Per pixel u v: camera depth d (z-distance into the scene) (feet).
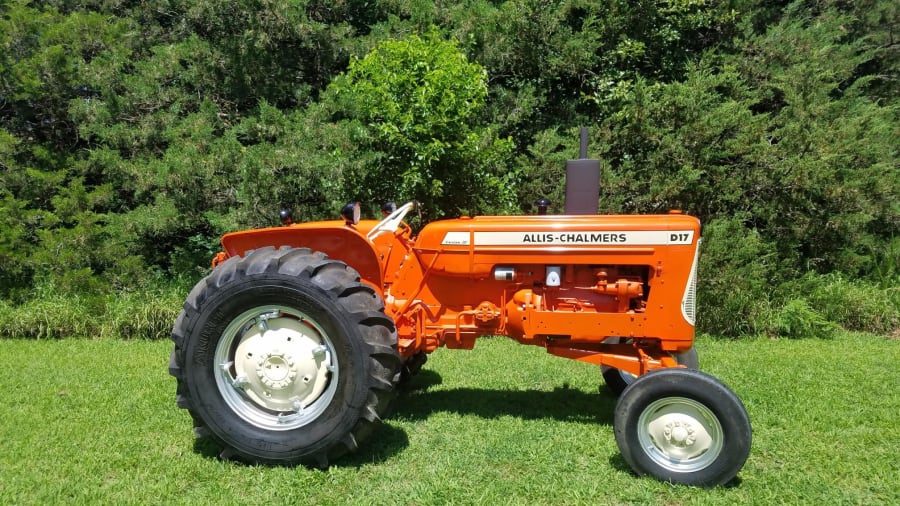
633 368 10.66
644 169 21.95
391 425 11.66
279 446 9.69
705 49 26.32
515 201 22.06
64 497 8.87
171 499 8.82
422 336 11.57
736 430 8.85
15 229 21.88
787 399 13.30
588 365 16.21
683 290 10.43
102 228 21.85
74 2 27.17
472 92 19.30
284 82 25.53
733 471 8.94
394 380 9.89
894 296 22.63
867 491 9.24
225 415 9.91
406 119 18.35
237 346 10.24
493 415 12.37
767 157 21.22
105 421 11.89
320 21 27.07
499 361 16.62
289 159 19.98
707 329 20.58
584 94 24.95
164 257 24.52
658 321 10.51
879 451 10.59
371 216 20.89
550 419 12.07
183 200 21.68
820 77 23.44
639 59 25.53
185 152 21.22
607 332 10.68
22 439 10.96
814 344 19.51
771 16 28.43
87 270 21.25
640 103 22.08
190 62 25.57
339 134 20.38
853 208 22.12
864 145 22.20
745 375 15.37
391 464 9.95
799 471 9.83
